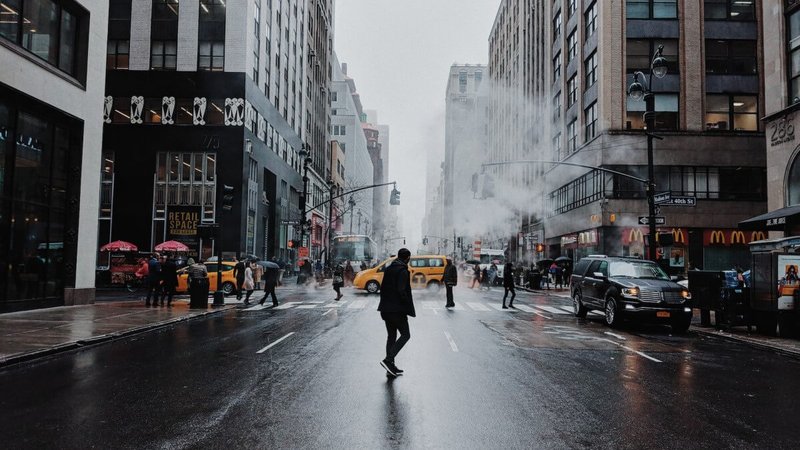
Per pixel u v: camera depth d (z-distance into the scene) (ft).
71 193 63.36
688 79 113.60
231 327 46.80
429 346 36.63
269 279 68.49
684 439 17.95
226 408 21.08
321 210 232.12
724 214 110.93
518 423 19.42
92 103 66.49
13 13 53.52
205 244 120.37
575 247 131.54
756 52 114.83
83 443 17.10
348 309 63.52
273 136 149.69
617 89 114.32
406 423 19.26
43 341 36.19
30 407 21.29
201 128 122.21
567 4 143.54
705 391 24.90
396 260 28.27
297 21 181.27
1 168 52.29
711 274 49.16
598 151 115.55
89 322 47.29
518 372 28.37
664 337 44.01
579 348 36.78
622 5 115.44
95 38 67.21
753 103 114.11
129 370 28.43
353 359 31.45
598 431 18.63
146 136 122.01
